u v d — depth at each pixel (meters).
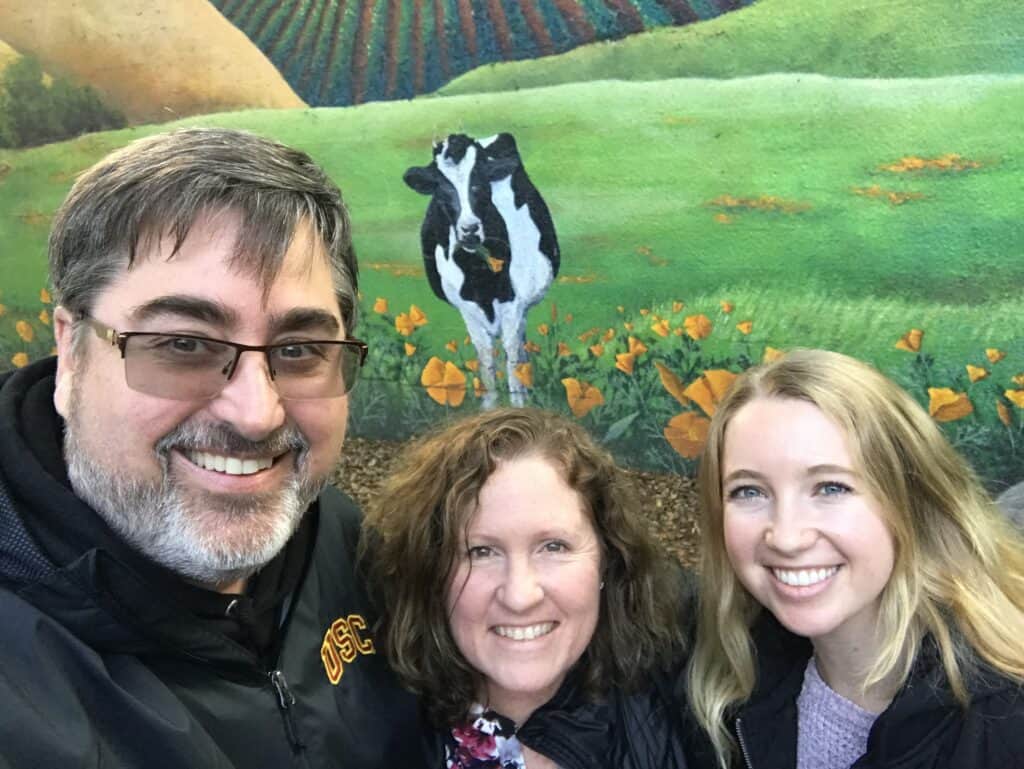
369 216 3.07
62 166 3.52
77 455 1.35
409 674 1.63
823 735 1.61
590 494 1.64
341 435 1.54
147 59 3.37
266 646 1.50
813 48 2.49
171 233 1.28
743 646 1.69
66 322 1.38
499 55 2.85
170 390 1.31
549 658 1.57
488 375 2.95
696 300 2.67
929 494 1.56
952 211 2.38
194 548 1.35
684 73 2.64
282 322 1.36
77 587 1.24
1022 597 1.56
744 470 1.55
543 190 2.83
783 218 2.56
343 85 3.08
